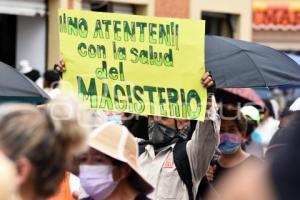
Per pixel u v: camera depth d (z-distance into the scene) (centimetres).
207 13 2969
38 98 1028
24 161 539
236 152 1083
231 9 3023
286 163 647
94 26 1014
